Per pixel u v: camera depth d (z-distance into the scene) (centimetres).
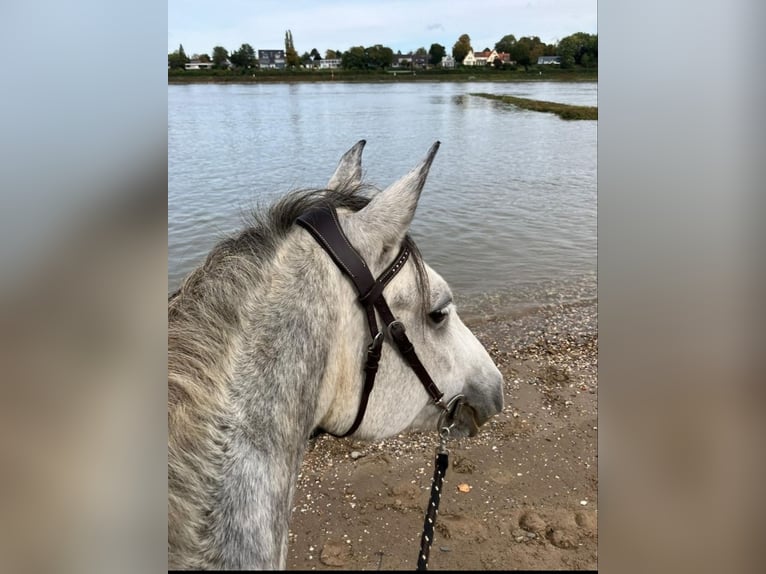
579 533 374
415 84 9175
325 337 175
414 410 214
